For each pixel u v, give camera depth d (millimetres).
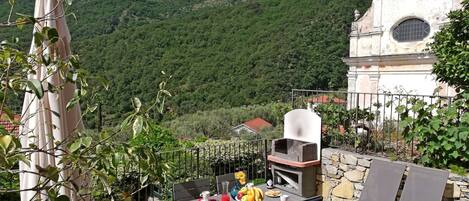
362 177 5191
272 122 20219
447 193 4363
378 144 5449
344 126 5828
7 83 1648
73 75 1917
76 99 1959
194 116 21953
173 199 5090
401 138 5258
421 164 4715
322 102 6379
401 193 4547
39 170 1532
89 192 2188
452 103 4508
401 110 4836
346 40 27422
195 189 5246
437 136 4398
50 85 1922
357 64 17969
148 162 1883
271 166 6133
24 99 2805
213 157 8023
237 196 4852
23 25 1846
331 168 5645
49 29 1722
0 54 1683
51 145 2580
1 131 1542
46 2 2879
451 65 6105
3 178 1692
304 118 5977
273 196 5340
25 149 1620
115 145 1817
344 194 5441
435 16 15328
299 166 5570
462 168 4293
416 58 15680
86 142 1720
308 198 5266
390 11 16828
